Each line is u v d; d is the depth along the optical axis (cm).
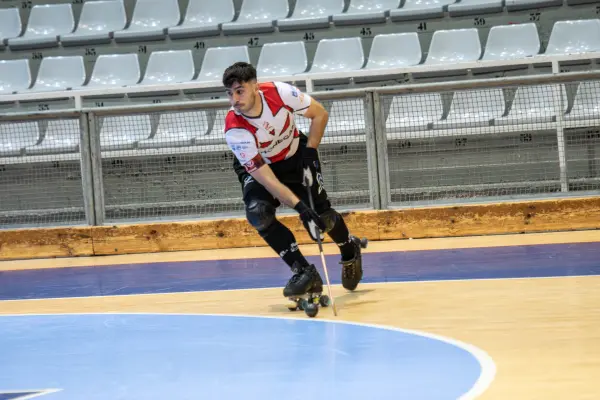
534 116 1491
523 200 1315
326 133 1387
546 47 1739
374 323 668
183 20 1973
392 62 1734
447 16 1777
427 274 933
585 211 1284
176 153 1429
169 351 602
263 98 738
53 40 1927
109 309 823
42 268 1252
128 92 1570
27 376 547
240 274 1038
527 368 495
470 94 1527
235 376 512
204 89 1734
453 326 638
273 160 775
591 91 1429
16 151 1513
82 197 1496
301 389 471
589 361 504
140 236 1375
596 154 1346
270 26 1831
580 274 862
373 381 481
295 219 1311
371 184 1348
